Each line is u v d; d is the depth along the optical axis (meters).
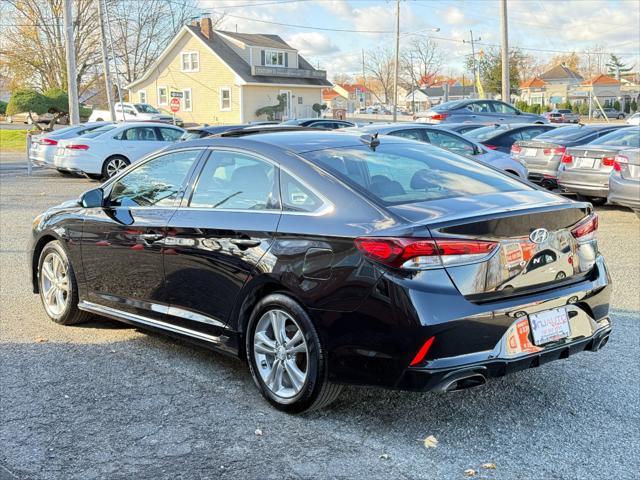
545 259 3.92
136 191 5.27
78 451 3.69
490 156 12.67
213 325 4.58
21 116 61.16
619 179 10.82
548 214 3.93
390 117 76.44
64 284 5.87
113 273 5.30
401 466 3.52
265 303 4.19
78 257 5.61
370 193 4.02
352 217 3.89
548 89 94.75
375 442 3.80
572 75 107.88
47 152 18.97
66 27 26.73
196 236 4.59
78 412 4.18
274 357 4.21
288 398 4.12
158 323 5.02
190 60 56.53
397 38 50.41
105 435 3.88
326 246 3.88
